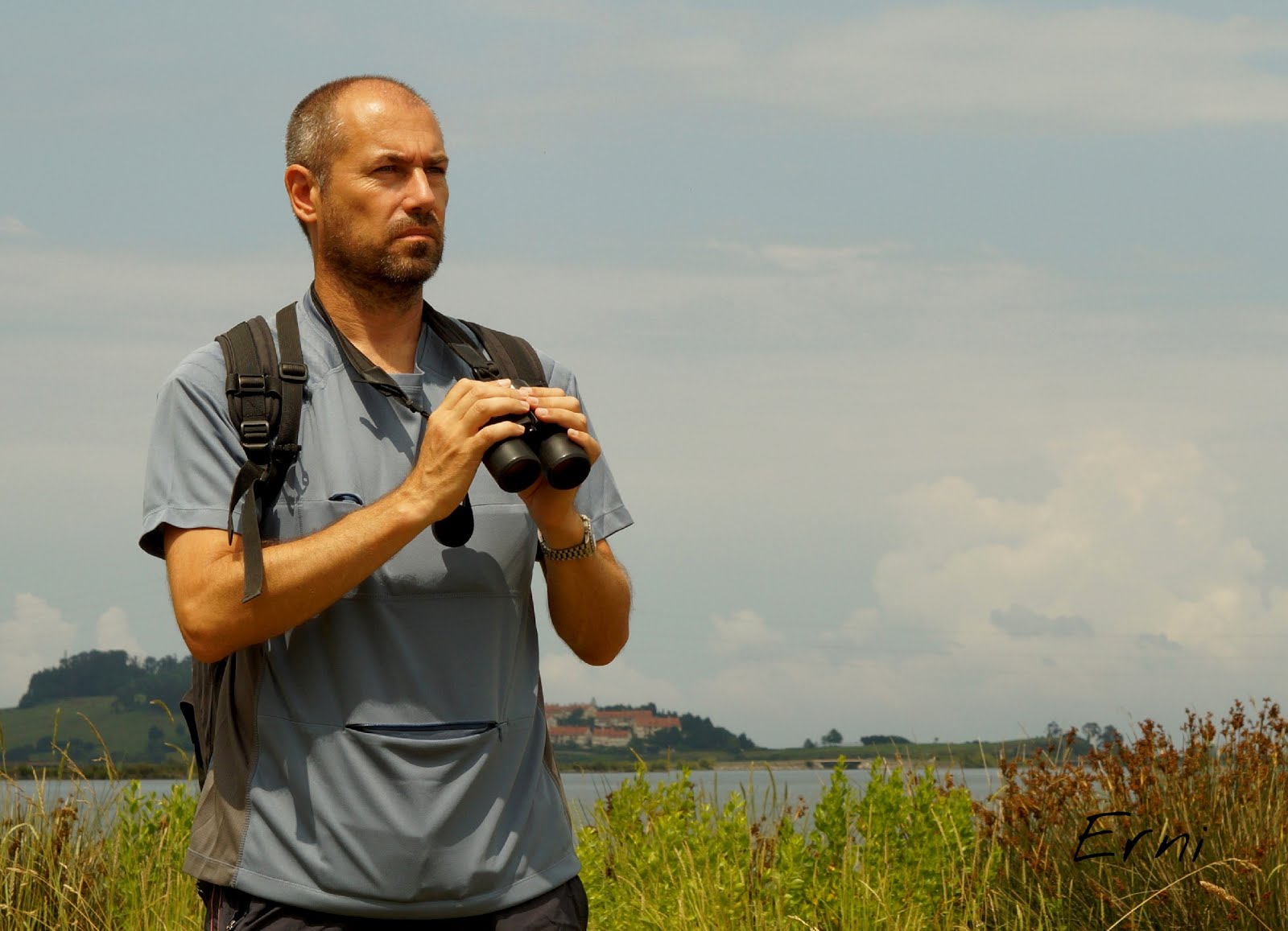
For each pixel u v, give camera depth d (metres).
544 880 2.32
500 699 2.31
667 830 5.06
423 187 2.34
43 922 4.65
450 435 2.12
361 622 2.22
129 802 5.35
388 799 2.17
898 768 5.16
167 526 2.25
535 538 2.43
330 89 2.41
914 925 4.56
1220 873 4.56
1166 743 5.37
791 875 4.72
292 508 2.26
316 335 2.37
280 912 2.19
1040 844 4.91
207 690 2.33
